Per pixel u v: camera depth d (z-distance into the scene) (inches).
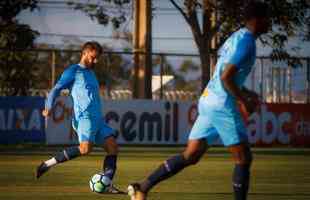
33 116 2736.2
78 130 1118.4
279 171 1621.6
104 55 2933.1
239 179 804.0
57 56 2861.7
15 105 2731.3
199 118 810.2
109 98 2935.5
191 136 813.9
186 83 3378.4
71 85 1117.1
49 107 1102.4
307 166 1800.0
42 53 2994.6
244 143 792.3
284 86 3011.8
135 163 1844.2
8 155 2143.2
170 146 2810.0
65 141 2738.7
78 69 1111.0
